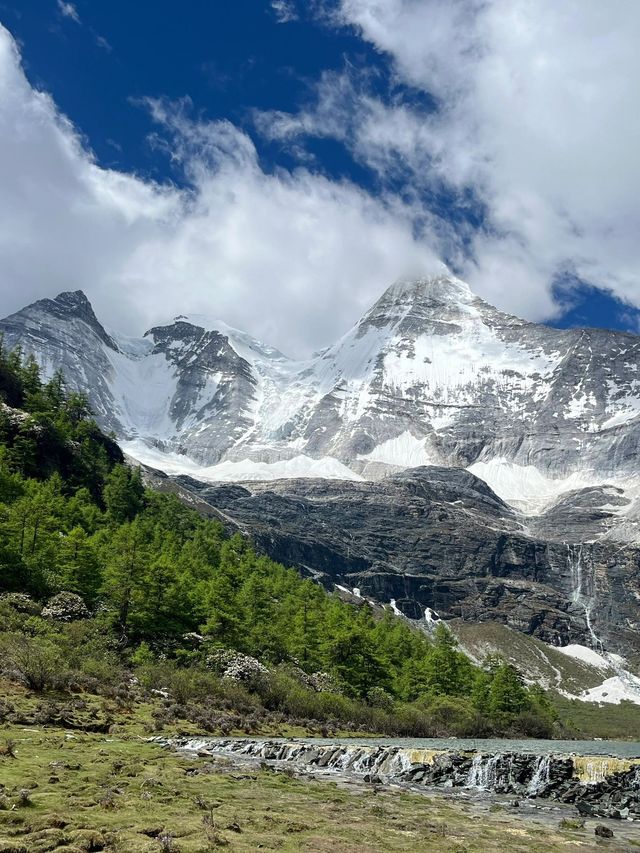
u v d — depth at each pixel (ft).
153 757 130.00
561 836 95.45
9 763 107.45
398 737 273.54
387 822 94.58
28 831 72.59
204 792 103.04
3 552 309.63
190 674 264.72
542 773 138.41
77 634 261.44
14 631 236.63
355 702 333.83
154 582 316.40
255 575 463.83
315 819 92.32
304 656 380.37
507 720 440.04
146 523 483.10
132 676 241.96
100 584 326.65
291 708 271.69
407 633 556.10
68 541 324.60
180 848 70.28
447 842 85.66
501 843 87.61
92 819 78.89
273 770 134.82
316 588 572.10
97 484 554.46
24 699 174.91
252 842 76.23
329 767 155.12
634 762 132.87
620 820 114.42
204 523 627.05
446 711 394.73
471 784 142.41
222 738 180.65
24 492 401.08
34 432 517.14
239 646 338.75
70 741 138.31
